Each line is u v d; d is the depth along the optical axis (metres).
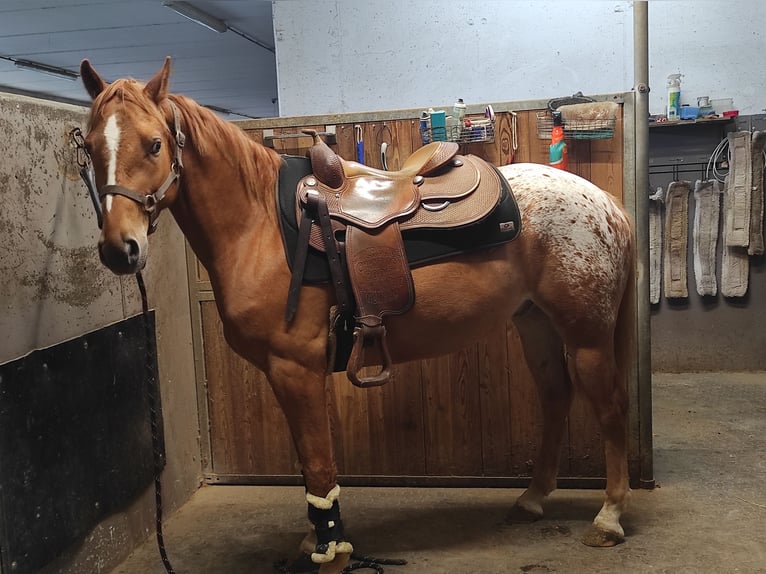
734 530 2.17
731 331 4.31
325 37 4.32
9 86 8.31
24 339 1.71
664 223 4.29
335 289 1.78
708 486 2.53
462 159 1.99
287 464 2.74
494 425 2.60
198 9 5.20
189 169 1.70
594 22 4.05
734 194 4.10
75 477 1.90
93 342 2.00
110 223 1.47
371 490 2.66
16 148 1.70
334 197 1.84
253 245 1.79
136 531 2.25
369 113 2.51
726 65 4.16
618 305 2.08
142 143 1.51
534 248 1.95
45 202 1.81
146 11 5.22
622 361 2.13
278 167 1.89
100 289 2.07
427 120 2.42
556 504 2.44
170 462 2.51
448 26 4.20
